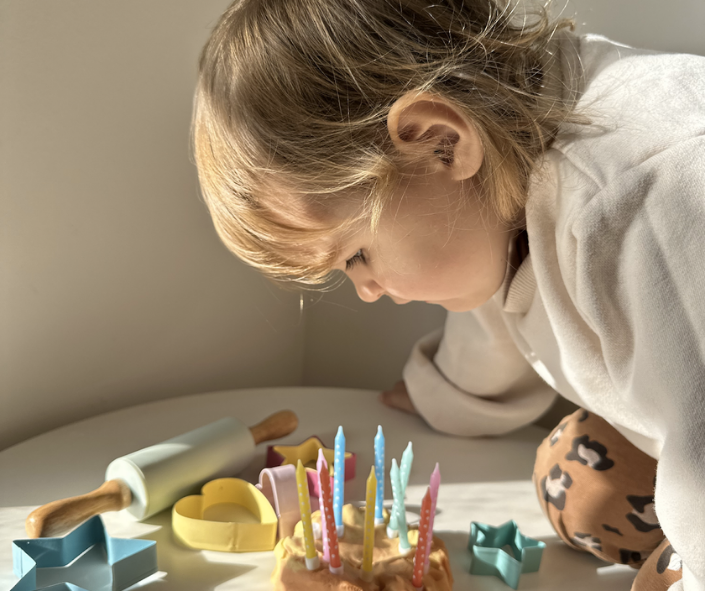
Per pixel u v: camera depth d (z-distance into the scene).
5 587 0.57
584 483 0.63
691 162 0.50
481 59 0.61
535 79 0.65
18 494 0.72
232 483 0.73
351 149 0.59
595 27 0.95
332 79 0.59
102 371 0.94
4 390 0.83
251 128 0.60
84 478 0.76
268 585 0.59
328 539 0.57
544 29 0.66
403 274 0.65
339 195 0.61
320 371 1.29
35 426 0.87
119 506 0.67
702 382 0.45
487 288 0.70
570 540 0.65
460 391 0.91
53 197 0.83
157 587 0.58
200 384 1.09
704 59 0.61
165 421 0.92
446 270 0.65
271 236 0.64
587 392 0.63
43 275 0.84
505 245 0.69
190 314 1.05
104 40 0.84
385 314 1.22
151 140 0.92
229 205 0.64
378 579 0.58
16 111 0.77
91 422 0.90
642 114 0.56
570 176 0.57
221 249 1.07
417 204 0.62
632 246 0.51
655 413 0.49
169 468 0.69
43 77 0.78
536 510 0.74
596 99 0.60
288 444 0.87
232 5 0.68
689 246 0.47
